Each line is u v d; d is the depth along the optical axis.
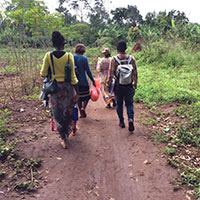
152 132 4.57
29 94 7.26
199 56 12.15
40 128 4.76
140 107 6.16
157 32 19.42
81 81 4.82
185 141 4.08
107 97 6.23
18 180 3.12
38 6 7.16
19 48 7.58
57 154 3.83
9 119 5.07
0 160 3.52
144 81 8.51
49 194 2.93
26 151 3.79
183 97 6.19
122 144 4.22
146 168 3.47
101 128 4.99
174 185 3.03
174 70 10.38
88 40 34.97
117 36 28.91
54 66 3.42
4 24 6.76
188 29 16.34
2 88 8.01
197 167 3.37
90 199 2.90
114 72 4.38
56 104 3.60
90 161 3.70
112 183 3.20
